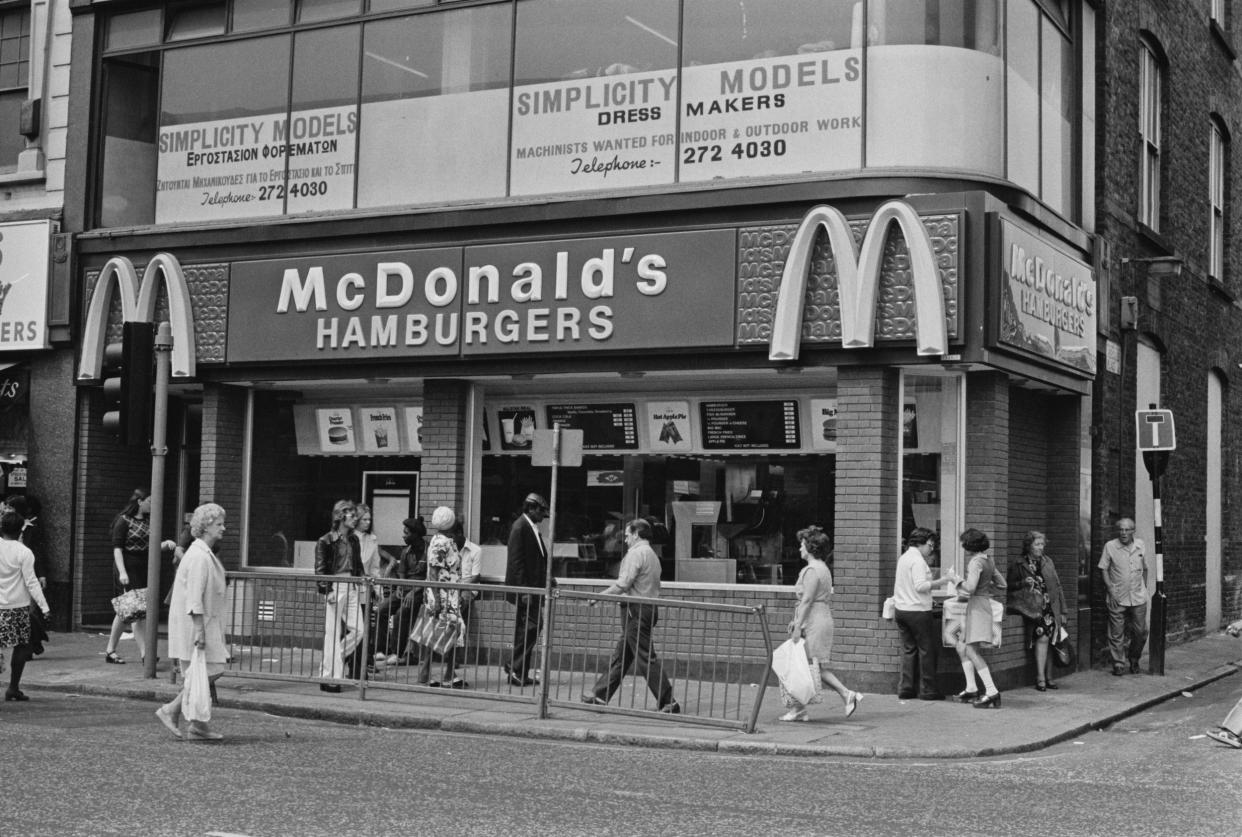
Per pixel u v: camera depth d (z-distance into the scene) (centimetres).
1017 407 1659
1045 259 1548
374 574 1477
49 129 1931
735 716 1216
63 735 1063
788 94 1491
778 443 1523
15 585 1288
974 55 1473
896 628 1419
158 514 1412
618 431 1599
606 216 1540
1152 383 2120
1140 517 2009
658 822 779
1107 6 1855
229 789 838
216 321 1752
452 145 1659
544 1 1619
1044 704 1435
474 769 959
